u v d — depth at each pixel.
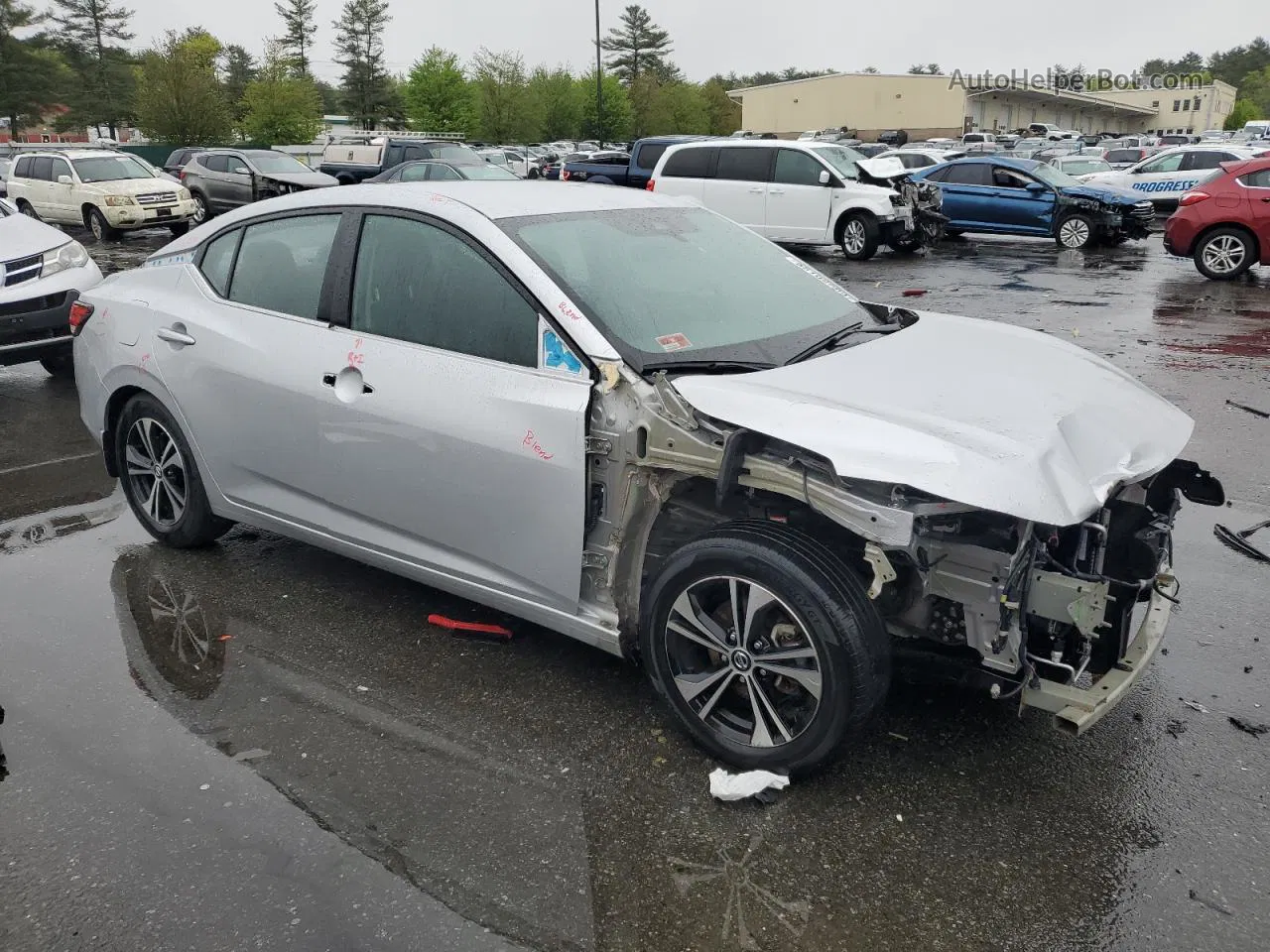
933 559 2.80
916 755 3.16
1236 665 3.68
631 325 3.25
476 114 57.09
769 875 2.66
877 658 2.78
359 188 3.92
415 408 3.46
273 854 2.74
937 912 2.53
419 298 3.56
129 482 4.83
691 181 17.91
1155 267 15.57
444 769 3.12
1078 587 2.69
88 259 8.49
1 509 5.43
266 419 3.98
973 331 3.81
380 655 3.81
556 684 3.60
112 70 82.94
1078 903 2.55
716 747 3.07
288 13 95.31
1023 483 2.60
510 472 3.26
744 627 2.94
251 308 4.10
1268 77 146.12
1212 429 6.65
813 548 2.82
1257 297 12.35
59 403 7.78
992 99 83.69
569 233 3.60
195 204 21.06
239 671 3.70
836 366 3.22
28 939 2.45
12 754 3.19
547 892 2.60
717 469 2.87
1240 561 4.57
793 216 17.23
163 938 2.45
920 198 17.70
